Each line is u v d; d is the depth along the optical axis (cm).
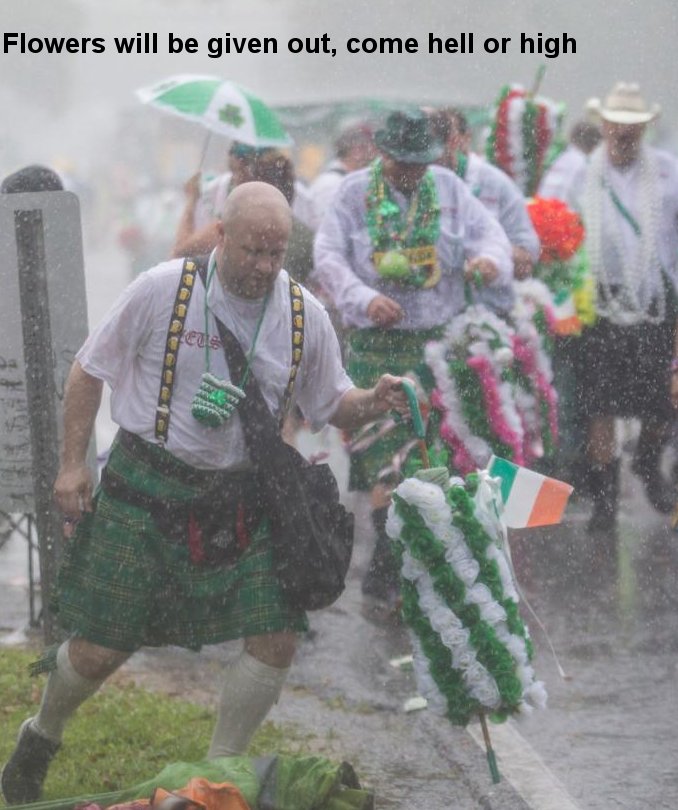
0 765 1404
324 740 1544
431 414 1991
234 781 1185
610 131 2530
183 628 1293
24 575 2181
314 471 1309
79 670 1296
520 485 1359
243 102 2352
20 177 1909
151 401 1279
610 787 1445
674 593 2130
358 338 2089
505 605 1277
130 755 1443
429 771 1470
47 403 1681
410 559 1271
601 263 2500
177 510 1274
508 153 2564
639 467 2594
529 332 2058
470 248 2089
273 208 1248
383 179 2089
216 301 1272
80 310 1720
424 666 1277
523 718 1332
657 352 2525
